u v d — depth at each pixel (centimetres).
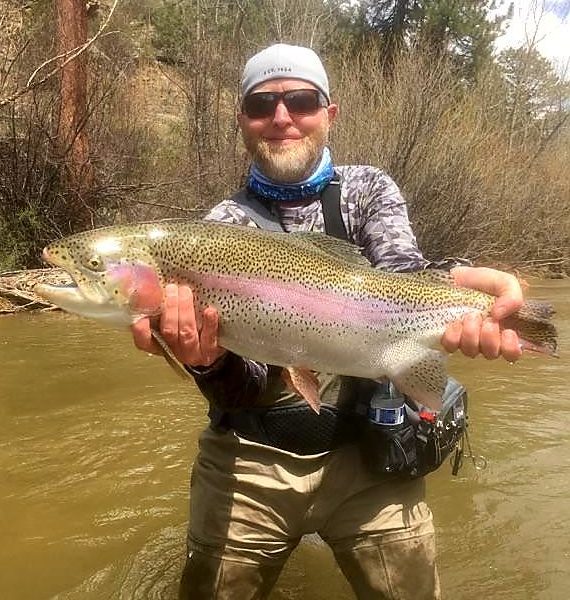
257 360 76
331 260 76
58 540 111
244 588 85
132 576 102
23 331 237
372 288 76
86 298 71
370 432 84
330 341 75
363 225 90
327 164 91
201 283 73
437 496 128
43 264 321
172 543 111
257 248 74
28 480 131
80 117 330
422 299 75
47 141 324
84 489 128
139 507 122
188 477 134
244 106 91
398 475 86
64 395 176
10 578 101
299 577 103
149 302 72
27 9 374
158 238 72
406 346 75
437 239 377
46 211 322
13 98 290
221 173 391
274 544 86
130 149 394
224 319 74
